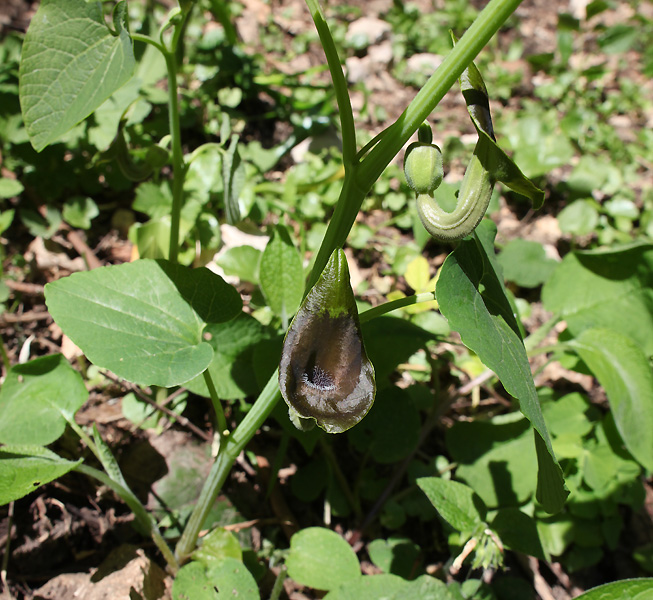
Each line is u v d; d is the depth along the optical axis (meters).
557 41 0.51
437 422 0.27
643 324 0.27
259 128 0.39
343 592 0.18
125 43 0.15
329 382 0.13
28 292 0.28
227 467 0.19
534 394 0.17
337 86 0.15
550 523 0.24
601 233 0.38
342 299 0.12
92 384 0.25
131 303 0.18
